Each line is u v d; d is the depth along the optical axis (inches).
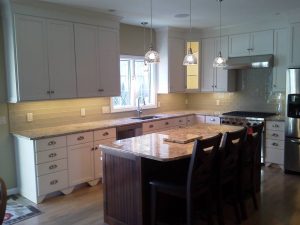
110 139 173.5
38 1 145.9
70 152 155.4
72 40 163.9
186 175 113.3
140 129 191.2
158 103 239.5
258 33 207.6
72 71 165.2
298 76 176.6
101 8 164.1
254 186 135.5
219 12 179.2
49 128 165.8
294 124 180.2
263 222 123.3
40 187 144.7
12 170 158.2
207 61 235.5
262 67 205.0
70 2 150.5
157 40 230.2
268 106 219.9
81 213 134.2
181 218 118.9
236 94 236.8
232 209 137.9
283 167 190.7
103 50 180.4
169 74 227.1
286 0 154.6
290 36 183.5
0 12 146.9
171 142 123.3
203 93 256.7
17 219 128.2
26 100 147.0
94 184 169.2
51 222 125.6
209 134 137.4
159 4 158.4
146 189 109.6
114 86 188.7
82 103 186.5
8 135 155.9
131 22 204.4
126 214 115.5
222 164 111.7
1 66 150.6
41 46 151.1
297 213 130.8
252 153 130.4
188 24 214.7
